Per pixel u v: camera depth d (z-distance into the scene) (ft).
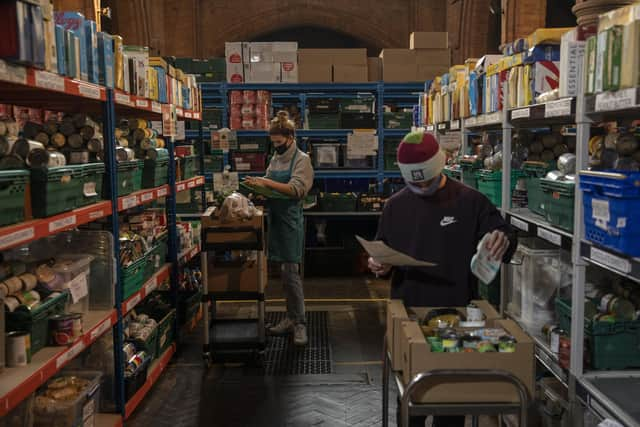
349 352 16.74
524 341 6.97
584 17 8.89
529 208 11.37
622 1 8.64
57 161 9.38
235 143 24.79
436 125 19.22
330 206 26.20
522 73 11.07
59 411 9.45
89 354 11.80
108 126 11.31
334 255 26.40
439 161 8.48
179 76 17.76
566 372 9.08
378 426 12.29
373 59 27.55
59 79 9.04
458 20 44.34
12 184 8.02
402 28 50.34
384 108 27.50
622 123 9.65
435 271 8.94
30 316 8.80
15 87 9.78
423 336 7.11
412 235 9.07
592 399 8.18
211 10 49.78
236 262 15.43
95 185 10.97
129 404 12.16
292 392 14.01
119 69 11.93
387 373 8.66
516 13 32.71
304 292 23.71
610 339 8.73
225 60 26.84
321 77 26.91
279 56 26.76
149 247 14.52
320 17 50.60
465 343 6.98
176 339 16.63
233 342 15.49
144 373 13.25
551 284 11.00
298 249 16.87
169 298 16.94
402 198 9.24
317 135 27.14
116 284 11.64
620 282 9.22
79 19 10.15
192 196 26.07
